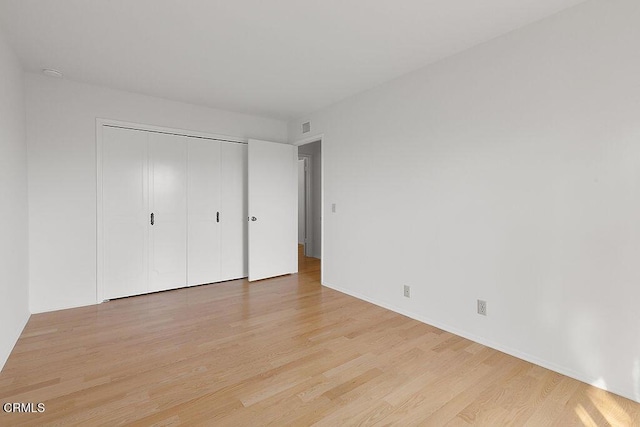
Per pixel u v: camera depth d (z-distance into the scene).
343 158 3.82
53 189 3.11
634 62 1.75
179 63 2.82
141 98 3.62
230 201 4.36
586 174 1.93
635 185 1.76
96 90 3.33
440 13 2.07
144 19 2.14
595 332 1.91
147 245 3.72
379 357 2.25
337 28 2.26
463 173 2.58
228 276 4.38
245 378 1.97
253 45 2.50
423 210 2.90
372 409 1.69
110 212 3.46
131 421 1.58
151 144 3.71
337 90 3.50
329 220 4.06
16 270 2.52
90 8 2.01
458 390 1.87
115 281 3.52
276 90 3.49
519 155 2.23
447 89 2.69
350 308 3.28
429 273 2.86
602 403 1.75
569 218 2.01
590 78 1.91
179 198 3.94
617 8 1.80
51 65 2.84
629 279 1.79
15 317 2.47
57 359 2.19
